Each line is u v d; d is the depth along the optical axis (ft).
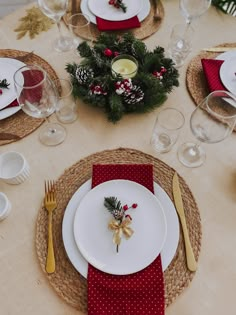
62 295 2.02
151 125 2.77
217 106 2.50
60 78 3.02
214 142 2.45
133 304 1.96
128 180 2.36
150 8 3.48
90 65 2.79
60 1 2.99
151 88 2.63
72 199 2.33
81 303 2.00
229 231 2.29
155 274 2.05
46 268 2.10
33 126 2.72
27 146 2.64
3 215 2.28
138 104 2.69
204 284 2.09
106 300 1.97
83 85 2.74
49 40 3.28
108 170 2.43
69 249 2.15
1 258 2.18
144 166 2.44
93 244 2.15
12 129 2.71
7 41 3.27
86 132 2.72
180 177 2.47
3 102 2.76
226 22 3.45
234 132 2.72
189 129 2.76
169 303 2.01
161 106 2.87
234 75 2.95
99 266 2.06
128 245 2.15
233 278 2.12
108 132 2.72
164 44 3.26
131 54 2.95
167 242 2.18
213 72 2.96
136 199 2.32
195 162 2.57
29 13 3.44
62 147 2.64
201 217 2.34
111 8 3.36
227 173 2.54
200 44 3.27
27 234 2.27
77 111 2.82
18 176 2.38
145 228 2.21
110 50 2.90
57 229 2.25
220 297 2.05
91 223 2.23
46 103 2.48
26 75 2.55
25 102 2.40
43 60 3.12
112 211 2.21
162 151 2.62
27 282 2.09
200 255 2.19
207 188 2.46
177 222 2.25
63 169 2.54
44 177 2.50
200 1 3.04
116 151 2.59
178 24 3.41
